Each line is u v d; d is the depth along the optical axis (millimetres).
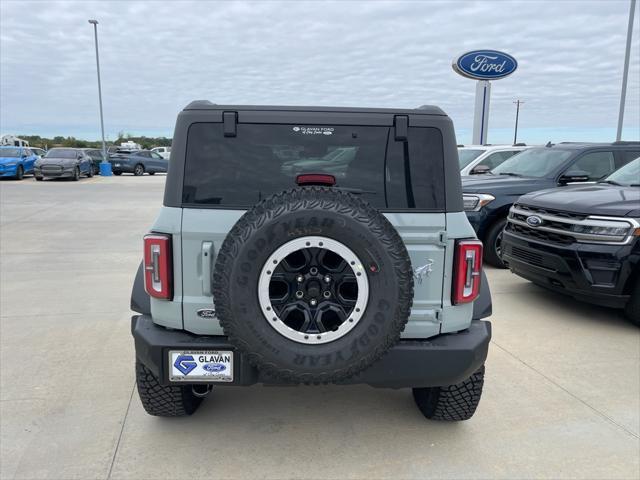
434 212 2553
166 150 40281
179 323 2543
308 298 2297
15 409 3240
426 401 3131
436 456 2826
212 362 2477
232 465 2725
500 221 7176
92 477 2604
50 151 25828
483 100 16578
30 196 16953
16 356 4051
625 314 4809
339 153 2580
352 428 3111
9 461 2715
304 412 3299
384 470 2701
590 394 3545
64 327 4723
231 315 2244
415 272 2551
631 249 4500
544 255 5000
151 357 2506
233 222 2480
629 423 3178
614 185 5777
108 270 6977
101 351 4172
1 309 5234
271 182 2557
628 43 16281
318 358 2262
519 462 2777
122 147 40031
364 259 2227
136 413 3229
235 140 2557
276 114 2559
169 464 2723
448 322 2596
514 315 5211
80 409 3258
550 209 5051
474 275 2555
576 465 2754
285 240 2209
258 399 3463
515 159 8375
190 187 2527
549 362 4066
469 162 9336
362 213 2232
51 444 2875
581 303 5648
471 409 2969
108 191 19172
